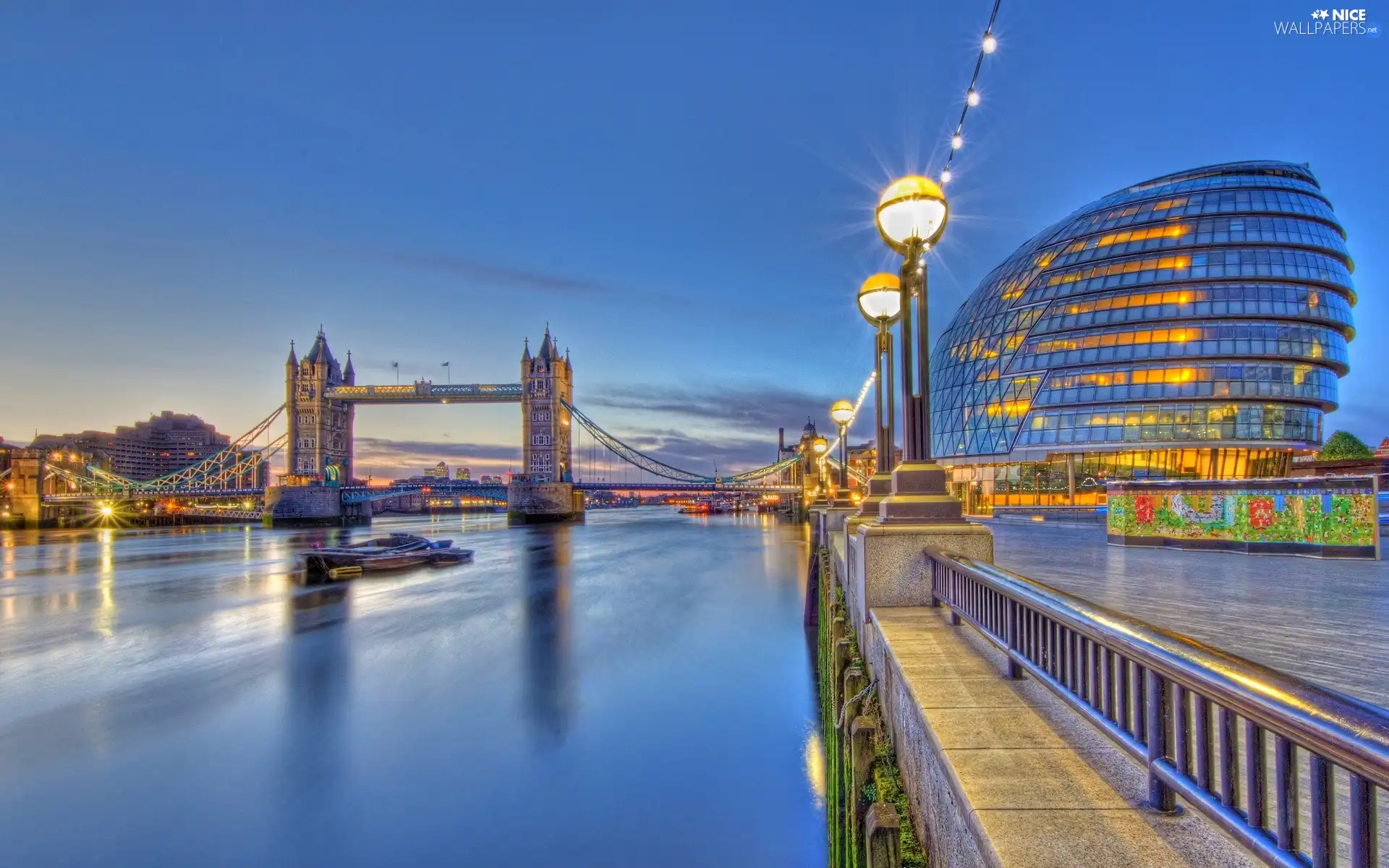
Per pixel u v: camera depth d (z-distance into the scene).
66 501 123.69
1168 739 2.42
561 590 37.50
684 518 172.25
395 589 38.00
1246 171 77.12
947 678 4.23
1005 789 2.66
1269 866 1.74
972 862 2.57
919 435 6.80
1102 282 71.19
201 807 11.80
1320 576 10.61
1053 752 3.03
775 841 10.88
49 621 28.56
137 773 13.10
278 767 13.33
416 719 16.02
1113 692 2.80
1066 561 13.14
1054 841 2.25
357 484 152.38
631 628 26.62
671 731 15.38
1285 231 68.81
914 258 6.70
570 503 138.88
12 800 11.91
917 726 3.92
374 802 11.97
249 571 48.22
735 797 12.25
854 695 6.48
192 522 141.12
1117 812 2.45
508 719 16.05
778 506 179.88
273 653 22.48
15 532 107.75
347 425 164.12
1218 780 3.27
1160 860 2.11
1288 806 1.73
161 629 26.83
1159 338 66.06
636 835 10.97
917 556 6.49
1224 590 9.13
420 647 23.31
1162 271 68.88
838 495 22.22
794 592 36.16
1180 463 64.75
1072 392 68.44
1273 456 65.50
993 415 74.31
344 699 17.44
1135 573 11.09
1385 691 4.49
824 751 14.20
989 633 4.50
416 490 146.25
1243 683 1.83
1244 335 64.62
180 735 14.98
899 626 5.61
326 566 44.06
